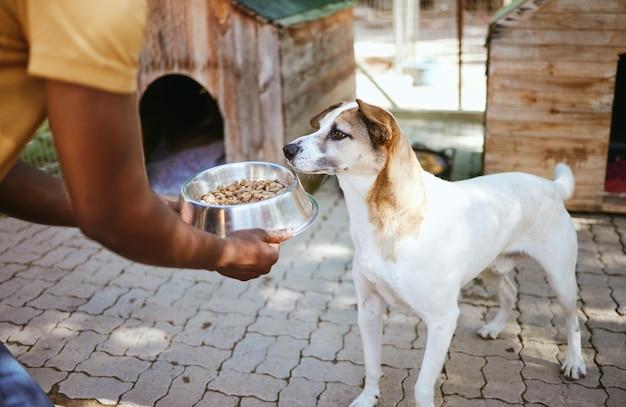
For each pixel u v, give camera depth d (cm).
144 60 487
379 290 256
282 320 357
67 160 94
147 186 103
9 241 459
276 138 477
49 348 338
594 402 287
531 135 461
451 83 800
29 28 90
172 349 334
